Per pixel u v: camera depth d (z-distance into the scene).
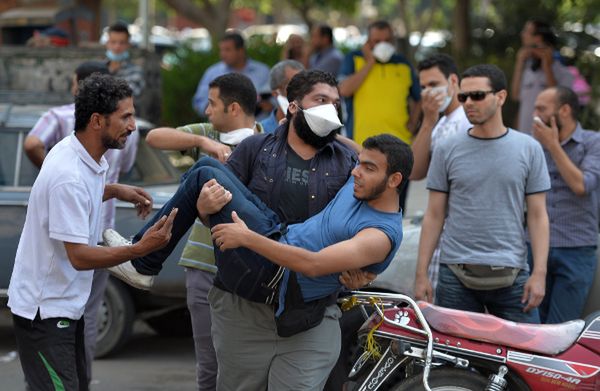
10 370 12.76
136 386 12.16
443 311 8.59
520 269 10.02
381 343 8.61
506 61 28.12
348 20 64.56
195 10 31.98
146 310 13.27
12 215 12.43
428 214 10.31
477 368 8.69
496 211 9.91
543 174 10.03
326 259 7.31
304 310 7.71
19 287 8.02
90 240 8.13
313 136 8.05
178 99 27.44
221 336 8.16
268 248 7.27
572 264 11.42
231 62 19.61
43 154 11.07
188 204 7.79
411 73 15.86
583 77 24.27
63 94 14.72
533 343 8.49
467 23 29.47
